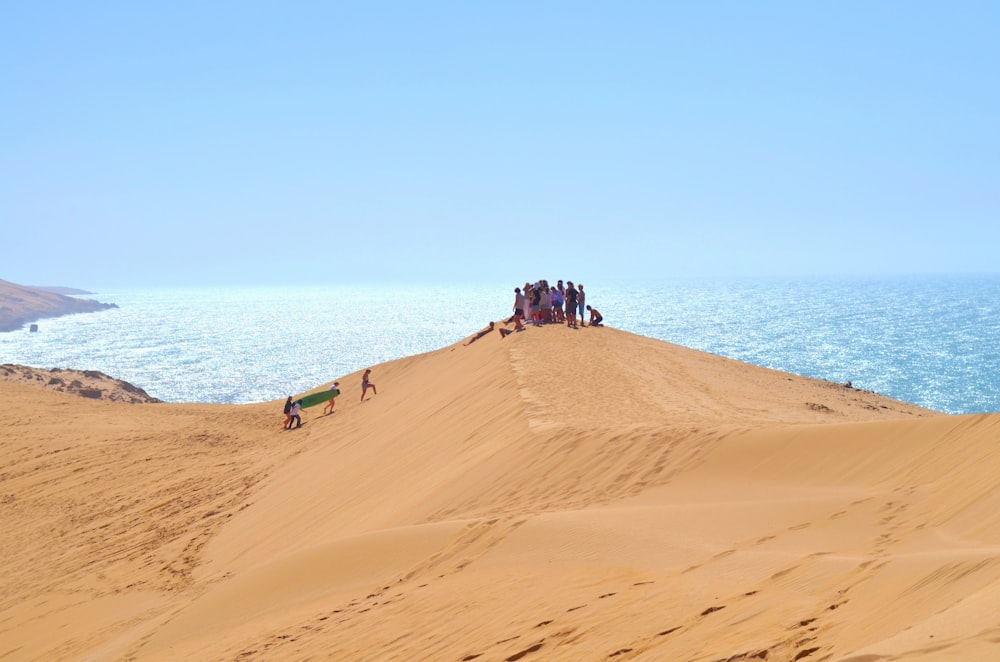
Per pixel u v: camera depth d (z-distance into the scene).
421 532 10.99
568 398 18.30
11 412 35.97
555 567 8.64
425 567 9.92
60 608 14.55
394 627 8.23
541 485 12.44
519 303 34.03
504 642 6.94
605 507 10.69
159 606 13.28
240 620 10.68
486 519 10.67
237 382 91.88
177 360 120.56
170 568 15.63
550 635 6.77
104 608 13.99
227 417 37.19
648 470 11.88
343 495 17.02
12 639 13.57
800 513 8.69
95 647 11.95
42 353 135.75
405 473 16.67
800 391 25.14
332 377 95.88
